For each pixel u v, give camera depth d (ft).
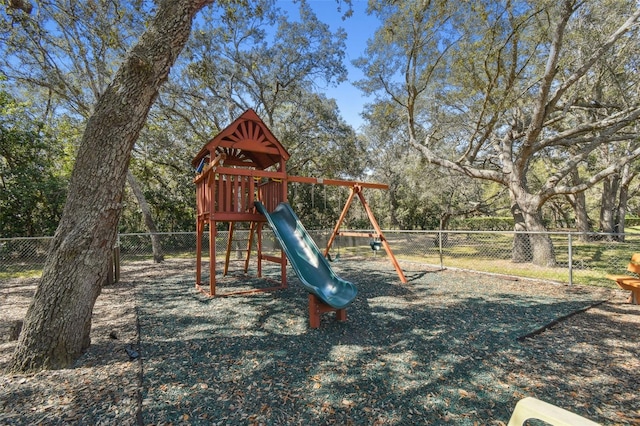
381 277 24.68
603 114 42.65
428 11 28.96
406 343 11.56
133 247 44.29
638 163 50.37
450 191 67.31
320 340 11.98
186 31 11.18
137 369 9.65
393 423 7.06
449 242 52.80
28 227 37.93
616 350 10.75
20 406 7.72
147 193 48.67
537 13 25.62
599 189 75.66
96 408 7.65
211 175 19.57
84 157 10.01
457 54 29.17
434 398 8.02
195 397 8.15
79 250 9.91
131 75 10.23
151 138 44.88
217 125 44.47
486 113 33.17
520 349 10.89
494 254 40.75
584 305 16.10
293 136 49.93
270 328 13.42
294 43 44.60
